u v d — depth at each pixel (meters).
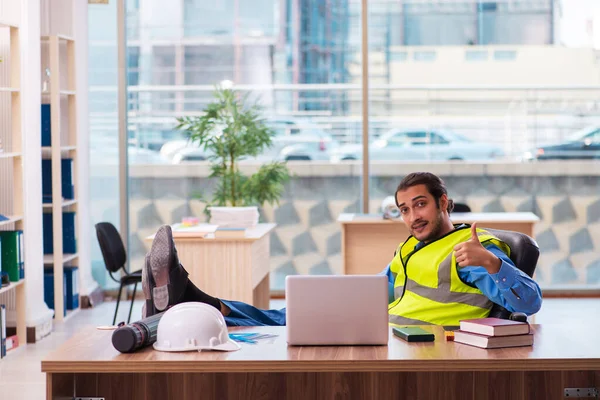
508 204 9.27
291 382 3.44
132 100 9.35
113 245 7.29
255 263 7.02
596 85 9.12
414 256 4.08
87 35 9.06
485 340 3.16
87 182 8.97
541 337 3.35
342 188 9.34
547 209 9.24
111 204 9.35
